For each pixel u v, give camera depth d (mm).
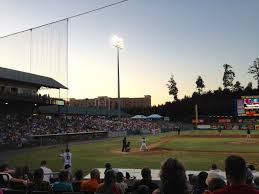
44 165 14164
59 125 56125
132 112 134625
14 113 50062
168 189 3398
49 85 46875
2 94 42438
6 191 8078
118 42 60812
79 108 79625
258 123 88250
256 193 3443
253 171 13672
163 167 3496
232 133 68062
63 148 38375
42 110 62094
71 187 8859
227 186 3600
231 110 106062
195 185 7371
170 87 159500
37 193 7961
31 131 46656
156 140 51562
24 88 48781
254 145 39188
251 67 122062
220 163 23594
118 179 8906
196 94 134125
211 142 44969
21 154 32406
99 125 68812
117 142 48312
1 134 40750
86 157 28938
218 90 132125
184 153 31219
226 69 139625
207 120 97875
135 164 24016
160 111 126562
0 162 26016
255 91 120250
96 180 9344
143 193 5520
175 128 91312
